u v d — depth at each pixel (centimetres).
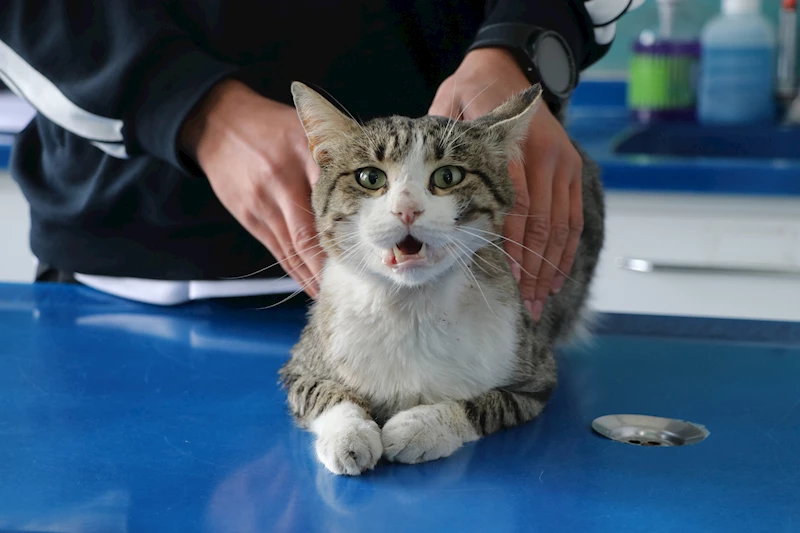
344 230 149
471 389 149
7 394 160
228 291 224
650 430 144
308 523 110
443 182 147
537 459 131
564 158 174
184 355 186
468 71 178
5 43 194
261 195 169
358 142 149
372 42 220
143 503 116
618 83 383
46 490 120
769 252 277
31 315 214
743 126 344
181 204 215
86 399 158
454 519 111
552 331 191
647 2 377
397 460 130
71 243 228
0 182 304
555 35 187
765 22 346
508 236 163
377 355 148
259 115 174
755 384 167
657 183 275
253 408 154
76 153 222
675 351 190
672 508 114
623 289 288
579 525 110
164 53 183
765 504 115
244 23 215
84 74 188
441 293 147
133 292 229
